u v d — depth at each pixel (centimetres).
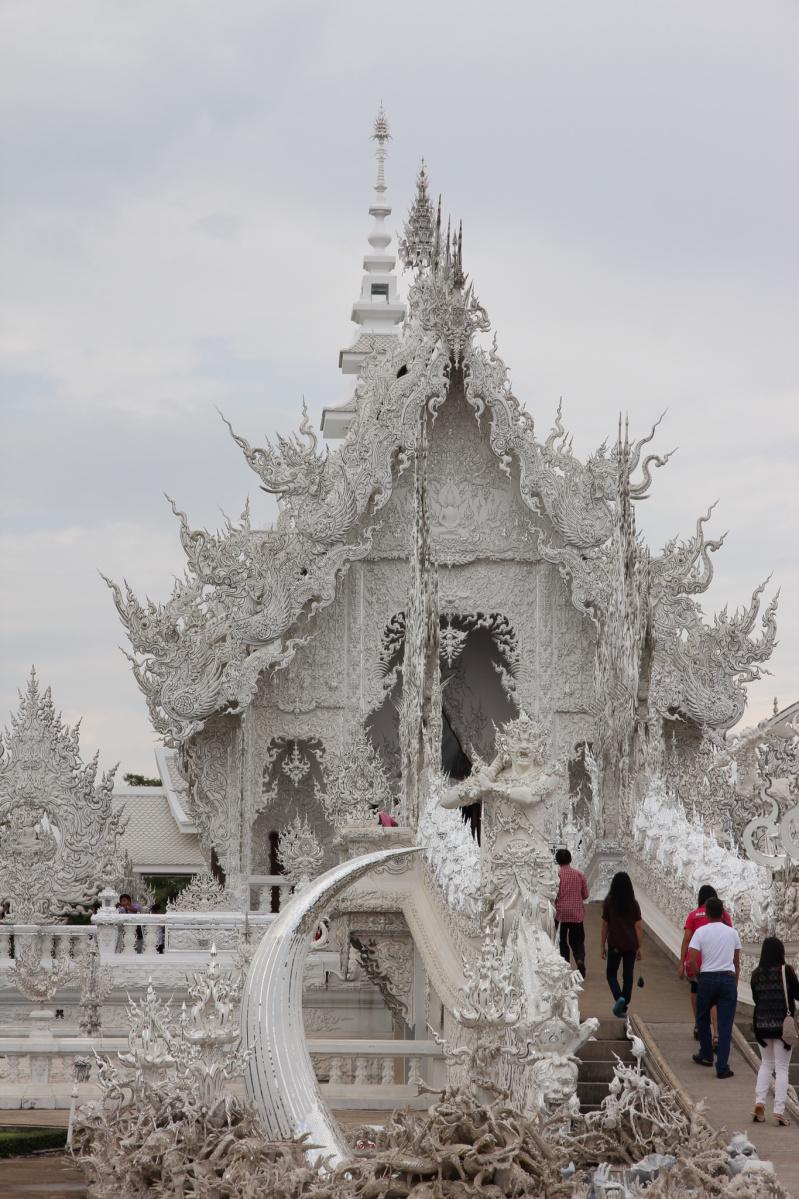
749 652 3394
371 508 3347
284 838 3312
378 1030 2803
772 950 1409
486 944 1427
